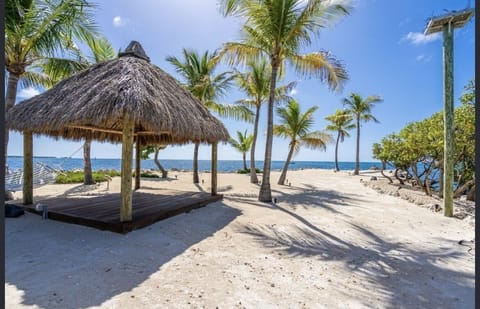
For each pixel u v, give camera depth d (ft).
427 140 26.09
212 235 13.79
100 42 30.73
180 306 7.16
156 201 20.33
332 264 10.47
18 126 15.10
